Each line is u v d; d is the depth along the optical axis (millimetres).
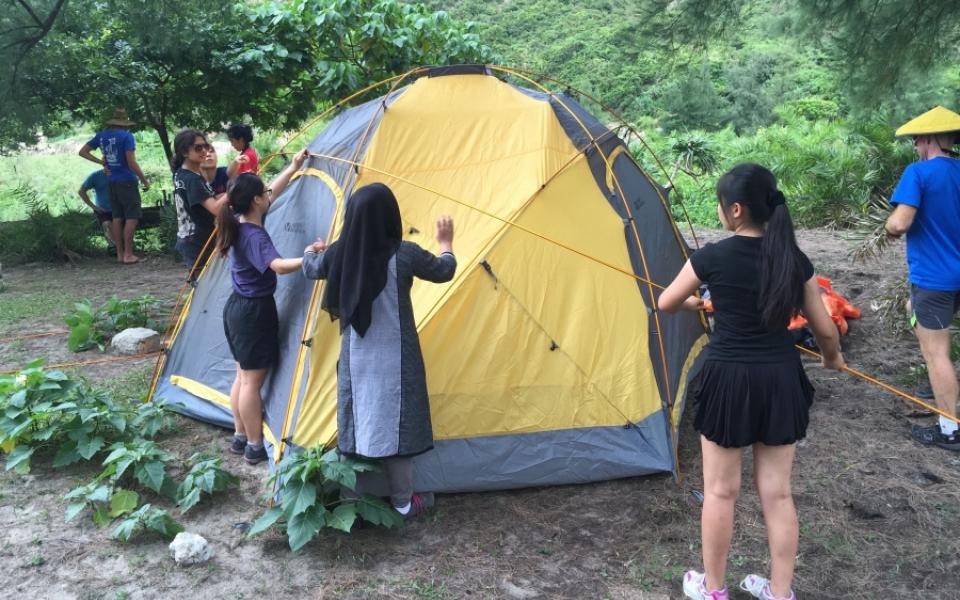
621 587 3240
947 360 4441
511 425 4047
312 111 12727
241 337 4145
